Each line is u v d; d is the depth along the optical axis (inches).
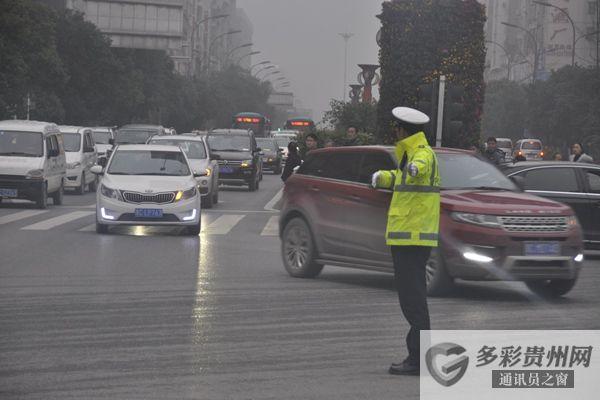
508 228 971.9
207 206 2282.2
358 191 1063.6
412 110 653.3
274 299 949.2
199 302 917.8
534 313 895.7
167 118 6688.0
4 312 848.3
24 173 2058.3
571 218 997.8
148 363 655.8
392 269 1026.7
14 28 3282.5
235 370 639.1
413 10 2206.0
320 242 1103.6
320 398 570.6
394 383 609.9
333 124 3058.6
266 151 4328.3
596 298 1019.3
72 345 711.1
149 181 1592.0
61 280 1047.0
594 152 5698.8
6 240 1450.5
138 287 1006.4
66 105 4936.0
